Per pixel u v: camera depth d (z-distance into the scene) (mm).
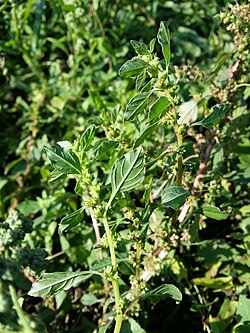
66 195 327
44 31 417
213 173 282
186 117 282
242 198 318
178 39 424
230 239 318
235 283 292
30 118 384
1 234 198
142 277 260
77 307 303
